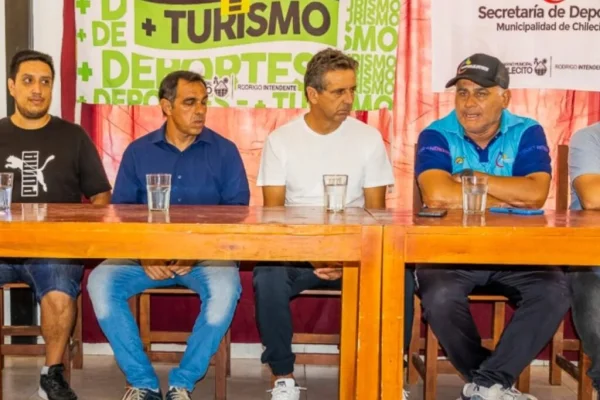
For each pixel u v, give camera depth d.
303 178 2.84
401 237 1.92
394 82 3.21
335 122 2.81
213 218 2.05
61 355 2.68
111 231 1.92
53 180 2.98
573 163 2.73
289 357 2.58
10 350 2.84
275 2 3.17
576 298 2.40
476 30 3.19
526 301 2.36
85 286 3.29
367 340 1.97
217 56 3.20
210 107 3.23
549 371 3.04
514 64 3.20
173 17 3.18
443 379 3.08
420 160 2.80
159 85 3.20
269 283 2.54
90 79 3.21
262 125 3.24
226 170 2.95
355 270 2.31
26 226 1.92
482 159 2.82
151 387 2.46
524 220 2.07
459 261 1.93
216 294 2.49
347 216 2.14
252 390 2.91
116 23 3.19
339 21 3.17
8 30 3.18
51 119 3.04
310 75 2.75
